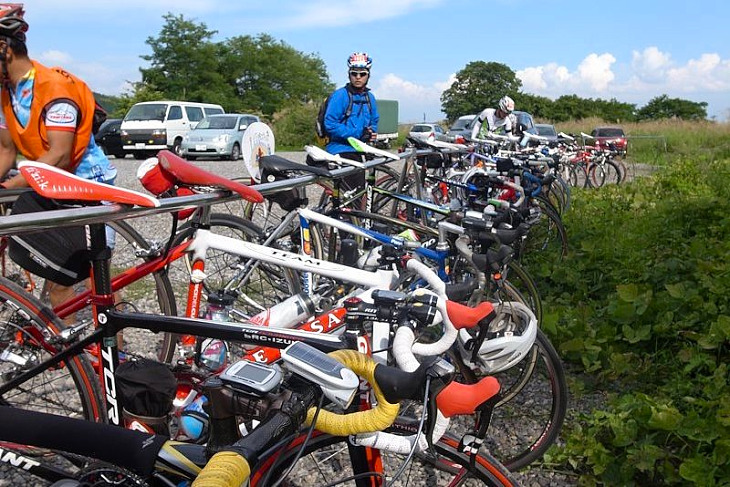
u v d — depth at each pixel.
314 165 4.07
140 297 4.54
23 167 1.69
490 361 2.23
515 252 3.64
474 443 1.70
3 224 1.58
